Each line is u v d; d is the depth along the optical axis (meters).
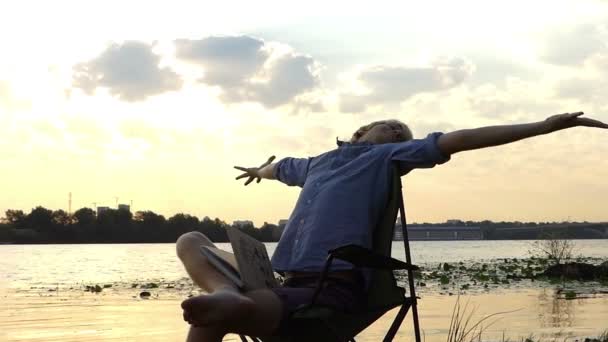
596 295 13.05
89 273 22.95
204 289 2.81
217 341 2.58
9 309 10.90
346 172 3.24
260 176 3.92
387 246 3.15
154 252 50.72
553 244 29.27
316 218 3.14
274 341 2.90
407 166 3.19
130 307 11.26
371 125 3.58
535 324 8.59
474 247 70.19
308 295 2.86
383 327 8.18
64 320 9.45
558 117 2.96
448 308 10.56
